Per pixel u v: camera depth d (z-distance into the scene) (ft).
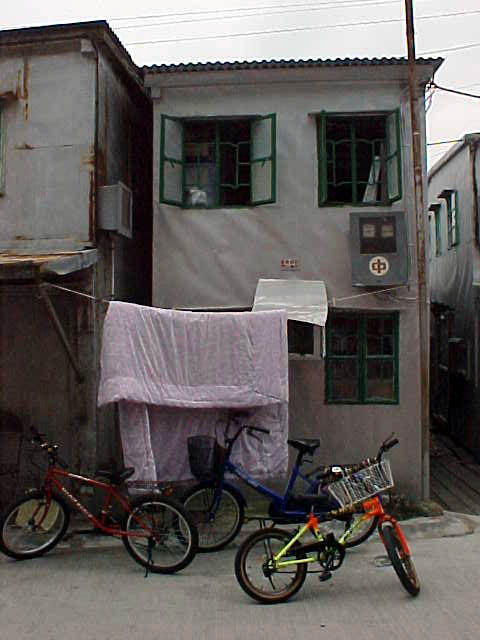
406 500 30.94
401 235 31.40
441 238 55.83
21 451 30.55
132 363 24.12
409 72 30.58
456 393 50.72
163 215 32.40
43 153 30.76
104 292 31.32
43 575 21.62
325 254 32.01
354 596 19.20
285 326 26.04
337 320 32.30
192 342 25.55
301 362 31.99
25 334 30.71
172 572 21.75
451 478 39.40
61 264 25.02
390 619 17.30
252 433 26.32
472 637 16.03
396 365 31.89
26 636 16.47
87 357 30.01
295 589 19.01
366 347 32.14
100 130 31.04
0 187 30.91
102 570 22.20
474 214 44.32
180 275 32.27
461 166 48.52
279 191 32.24
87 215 30.32
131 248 35.32
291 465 31.65
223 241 32.30
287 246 32.12
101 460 30.25
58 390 30.42
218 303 32.17
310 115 32.22
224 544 24.57
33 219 30.66
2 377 30.78
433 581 20.49
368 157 32.63
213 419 26.45
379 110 32.01
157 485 24.54
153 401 24.39
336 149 32.60
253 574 19.77
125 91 35.06
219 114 32.40
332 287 31.91
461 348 48.73
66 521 24.07
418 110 31.78
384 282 31.30
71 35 30.32
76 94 30.66
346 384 32.14
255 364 25.73
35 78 30.96
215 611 18.12
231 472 24.88
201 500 24.70
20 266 24.54
